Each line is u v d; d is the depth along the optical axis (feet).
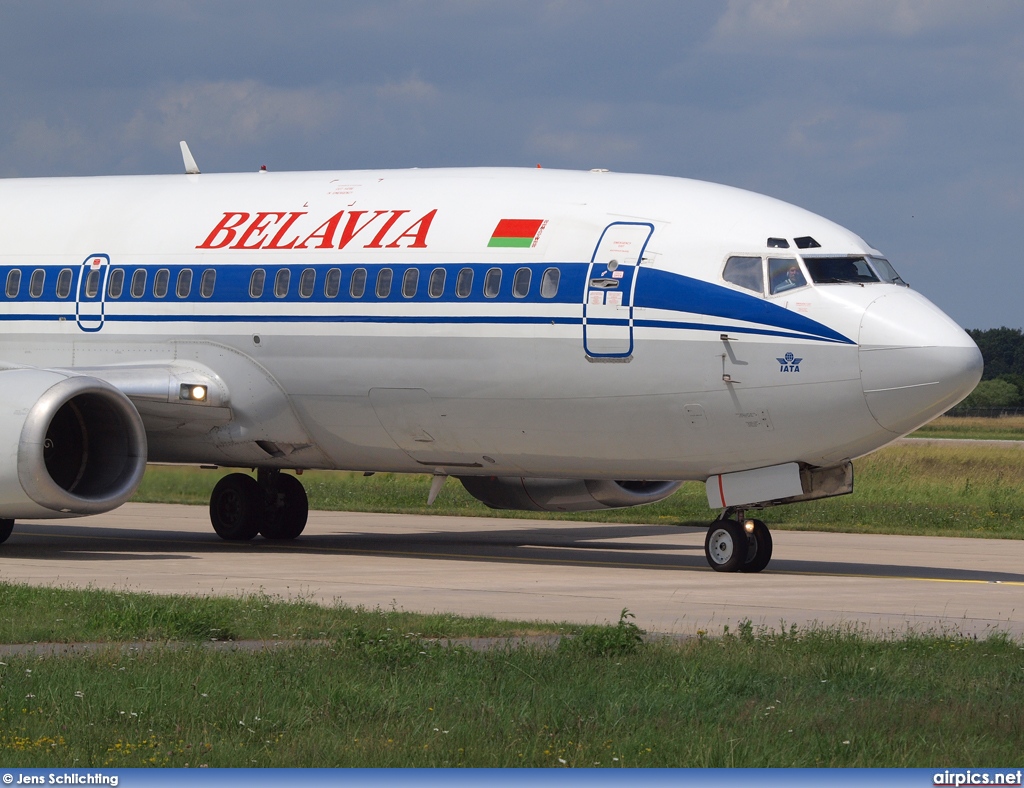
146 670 99.40
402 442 200.64
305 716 87.30
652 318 177.68
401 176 207.10
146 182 226.38
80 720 85.92
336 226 201.98
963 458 435.94
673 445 181.78
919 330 168.35
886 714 89.81
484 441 193.98
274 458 213.66
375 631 115.14
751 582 171.42
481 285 188.24
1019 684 100.12
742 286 175.94
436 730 84.23
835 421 172.14
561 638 113.91
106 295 214.90
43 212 226.38
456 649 108.99
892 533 265.54
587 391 182.09
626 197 188.24
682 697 94.02
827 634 118.83
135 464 194.39
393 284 194.08
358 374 196.54
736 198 185.26
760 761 79.05
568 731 85.25
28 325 219.61
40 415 184.14
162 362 209.87
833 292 172.76
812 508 303.89
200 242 210.79
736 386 174.50
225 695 92.12
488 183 197.88
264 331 202.59
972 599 156.66
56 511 186.91
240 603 136.15
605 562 200.54
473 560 201.57
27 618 125.18
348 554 209.87
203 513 307.78
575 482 223.71
